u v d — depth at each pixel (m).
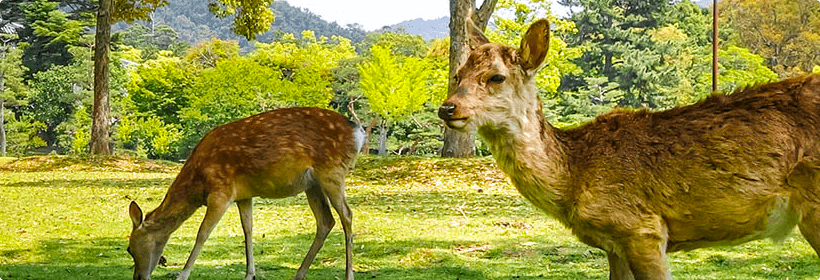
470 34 4.95
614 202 4.48
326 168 6.88
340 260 8.45
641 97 54.91
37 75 57.47
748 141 4.32
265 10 29.36
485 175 19.34
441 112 4.44
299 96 54.12
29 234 10.47
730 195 4.34
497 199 14.87
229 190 6.70
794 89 4.39
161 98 59.09
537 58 4.50
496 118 4.49
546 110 47.00
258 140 6.74
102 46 27.61
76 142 53.72
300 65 62.56
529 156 4.54
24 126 55.59
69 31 58.78
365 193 16.39
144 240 6.68
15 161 26.02
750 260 7.85
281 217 12.06
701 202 4.38
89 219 12.09
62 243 9.70
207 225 6.62
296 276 7.12
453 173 19.62
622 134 4.59
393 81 45.84
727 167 4.33
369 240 9.69
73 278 7.43
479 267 7.95
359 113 55.62
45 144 57.72
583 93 50.25
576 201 4.56
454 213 12.59
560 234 10.02
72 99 56.97
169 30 103.88
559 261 8.21
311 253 7.15
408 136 52.72
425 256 8.52
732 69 54.28
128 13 29.78
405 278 7.45
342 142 6.96
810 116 4.27
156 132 55.44
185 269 6.55
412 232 10.40
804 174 4.24
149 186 18.14
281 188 6.85
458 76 4.60
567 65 48.62
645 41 57.66
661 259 4.46
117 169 25.47
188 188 6.75
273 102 54.06
